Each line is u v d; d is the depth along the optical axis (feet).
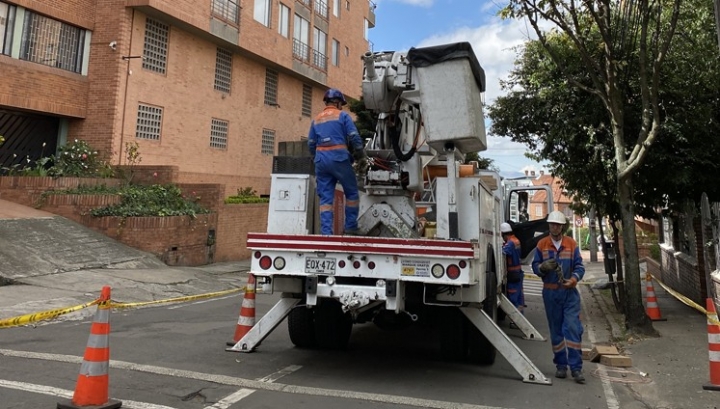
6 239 36.78
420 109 20.70
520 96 37.91
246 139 76.02
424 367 21.09
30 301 27.89
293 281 19.24
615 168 32.55
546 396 17.76
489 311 21.38
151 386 16.65
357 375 19.43
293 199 19.86
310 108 95.04
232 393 16.42
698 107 30.73
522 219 41.47
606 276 64.03
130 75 56.29
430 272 17.31
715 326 19.29
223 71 71.61
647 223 74.74
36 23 51.26
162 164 60.64
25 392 15.20
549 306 20.53
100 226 45.68
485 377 19.86
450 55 19.16
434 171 23.12
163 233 46.75
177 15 59.47
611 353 23.32
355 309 18.39
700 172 32.04
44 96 51.42
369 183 21.35
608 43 29.04
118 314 28.86
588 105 33.73
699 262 36.73
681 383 19.75
